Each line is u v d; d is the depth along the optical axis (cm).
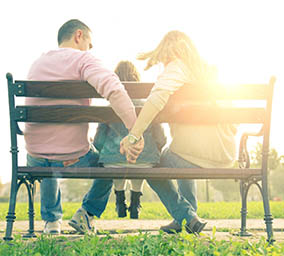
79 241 216
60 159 245
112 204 848
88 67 240
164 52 249
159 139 257
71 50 251
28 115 239
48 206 294
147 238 211
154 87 237
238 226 410
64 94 242
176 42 249
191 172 238
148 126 253
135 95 249
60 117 240
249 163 282
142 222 455
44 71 248
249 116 249
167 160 254
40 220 486
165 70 243
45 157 245
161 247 198
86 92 241
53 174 238
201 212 623
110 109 241
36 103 247
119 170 234
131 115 236
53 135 243
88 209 281
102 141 259
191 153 247
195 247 206
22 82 239
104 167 252
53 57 250
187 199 282
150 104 233
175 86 237
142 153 250
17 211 629
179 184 283
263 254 194
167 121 243
